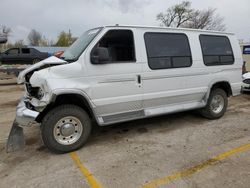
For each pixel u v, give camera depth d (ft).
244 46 53.88
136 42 13.34
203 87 16.31
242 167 10.53
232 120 17.60
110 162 11.28
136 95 13.57
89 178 9.93
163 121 17.49
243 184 9.23
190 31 15.70
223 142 13.42
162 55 14.28
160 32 14.30
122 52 12.98
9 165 11.18
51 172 10.48
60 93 11.24
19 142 13.08
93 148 12.93
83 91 11.90
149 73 13.76
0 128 16.31
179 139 13.99
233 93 18.15
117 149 12.76
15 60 66.33
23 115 11.73
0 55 64.85
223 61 17.19
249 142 13.34
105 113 13.15
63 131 12.10
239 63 18.16
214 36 16.83
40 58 68.85
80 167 10.87
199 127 16.08
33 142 13.88
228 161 11.12
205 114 17.49
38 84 11.37
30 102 12.36
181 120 17.67
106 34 12.50
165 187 9.18
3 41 45.96
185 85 15.43
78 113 12.27
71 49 13.93
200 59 15.89
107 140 14.05
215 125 16.46
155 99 14.37
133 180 9.71
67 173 10.37
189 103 16.24
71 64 11.64
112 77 12.63
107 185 9.39
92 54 12.09
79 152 12.45
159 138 14.21
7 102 25.02
